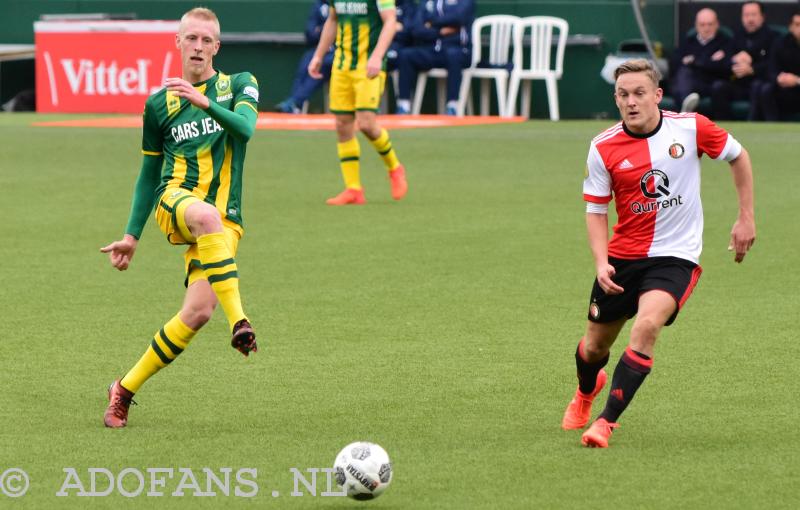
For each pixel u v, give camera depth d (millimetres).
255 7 80188
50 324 25156
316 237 35531
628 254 17859
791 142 58031
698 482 15852
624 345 23641
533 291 28375
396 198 42406
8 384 20781
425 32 73375
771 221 37969
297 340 23891
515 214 39500
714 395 20125
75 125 68688
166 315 26031
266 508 15000
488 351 23031
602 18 76000
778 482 15852
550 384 20828
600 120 74938
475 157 55000
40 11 81812
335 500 15250
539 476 16094
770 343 23547
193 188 18969
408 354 22828
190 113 19000
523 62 76875
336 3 40719
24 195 43688
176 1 80312
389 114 77875
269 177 48625
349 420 18766
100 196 43500
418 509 14898
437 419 18812
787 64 66875
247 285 29031
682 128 17703
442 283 29219
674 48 71875
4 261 31844
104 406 19562
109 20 77250
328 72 75500
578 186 46000
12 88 82062
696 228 17828
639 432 18141
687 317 25781
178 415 19062
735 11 72750
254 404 19656
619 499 15203
